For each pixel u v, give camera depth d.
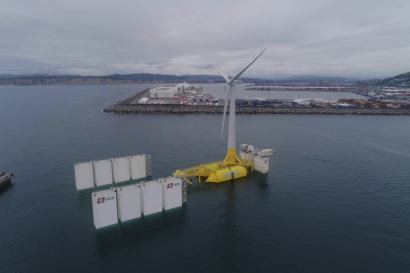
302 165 95.06
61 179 78.62
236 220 58.62
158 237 52.19
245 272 43.47
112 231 53.75
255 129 160.12
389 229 55.47
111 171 73.81
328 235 53.25
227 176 80.00
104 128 155.12
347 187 76.38
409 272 43.44
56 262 45.12
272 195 71.00
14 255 46.66
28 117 192.88
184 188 64.75
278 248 49.31
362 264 45.22
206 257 46.94
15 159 96.44
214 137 134.75
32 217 58.50
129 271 43.38
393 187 76.62
